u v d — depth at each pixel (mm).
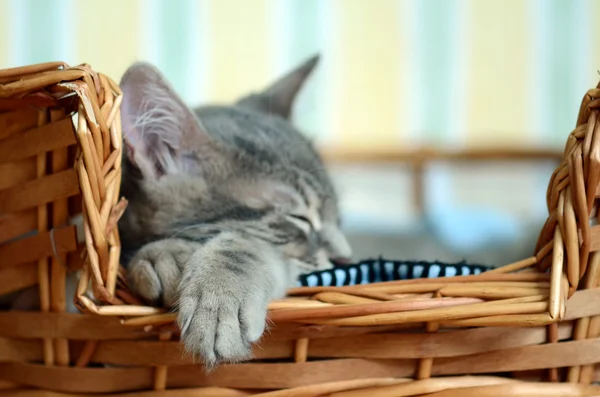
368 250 865
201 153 636
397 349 562
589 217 551
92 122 533
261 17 1198
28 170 571
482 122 1218
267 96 773
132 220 627
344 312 545
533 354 561
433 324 558
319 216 676
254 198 641
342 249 681
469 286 551
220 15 1194
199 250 575
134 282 571
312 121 1147
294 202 654
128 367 574
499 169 1214
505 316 538
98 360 576
